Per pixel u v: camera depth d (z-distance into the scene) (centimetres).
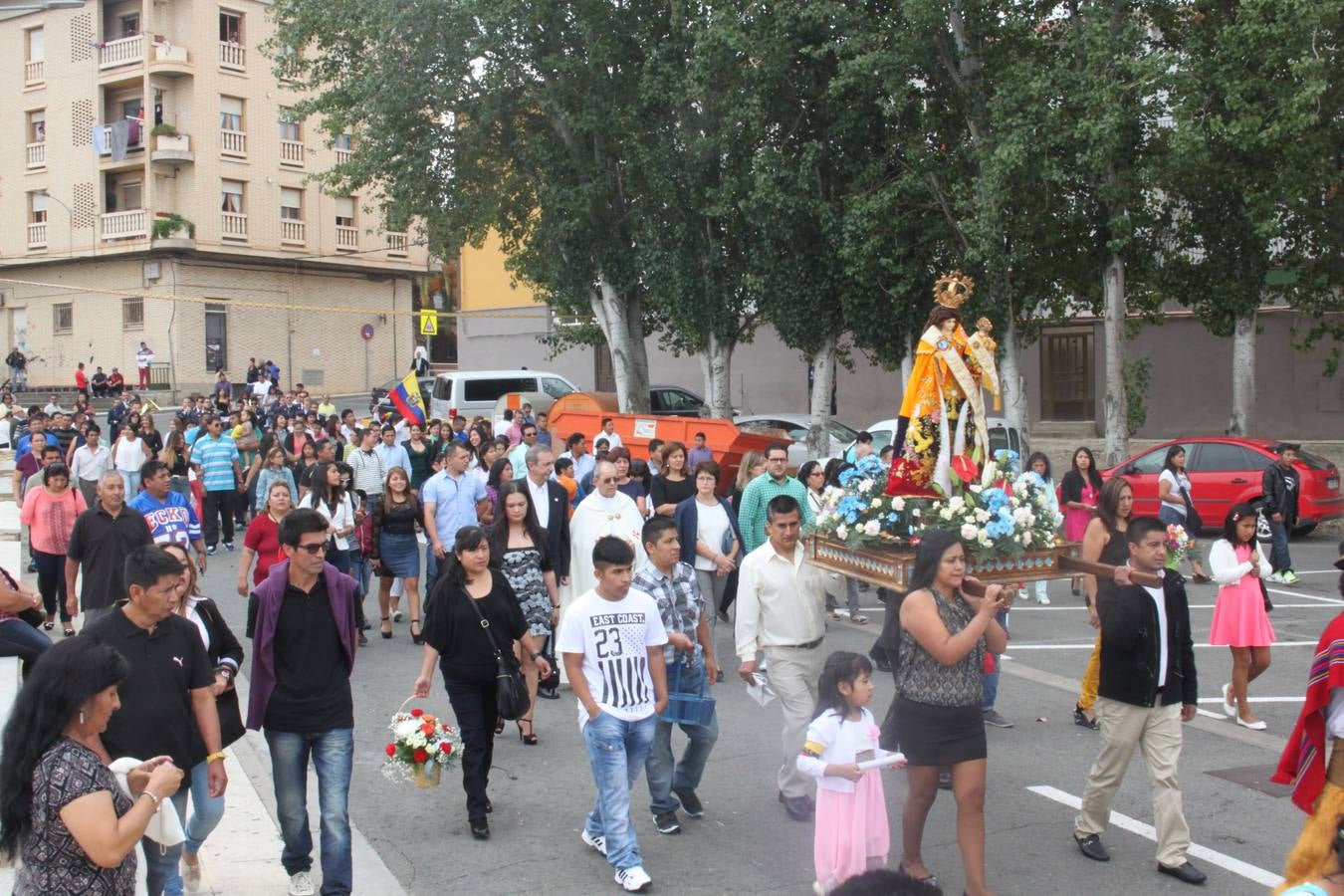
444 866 668
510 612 721
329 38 2423
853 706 586
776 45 2041
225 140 4506
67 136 4603
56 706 390
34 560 1239
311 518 606
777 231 2197
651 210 2428
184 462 1850
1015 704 995
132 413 2503
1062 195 1991
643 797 783
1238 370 2139
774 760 854
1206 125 1825
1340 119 1816
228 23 4538
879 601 1513
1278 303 2589
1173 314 2734
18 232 4744
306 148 4753
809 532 781
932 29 1950
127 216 4447
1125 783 800
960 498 714
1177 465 1559
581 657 645
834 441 2392
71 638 405
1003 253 1952
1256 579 916
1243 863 659
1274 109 1747
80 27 4538
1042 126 1841
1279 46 1700
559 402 2711
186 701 543
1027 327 2378
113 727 516
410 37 2303
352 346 4975
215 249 4488
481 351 4206
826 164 2200
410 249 5106
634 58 2403
